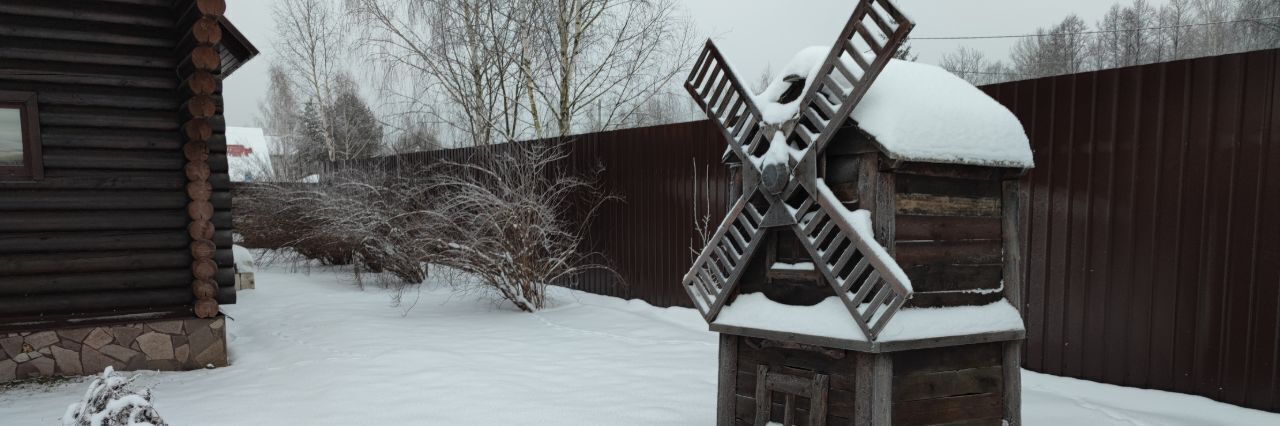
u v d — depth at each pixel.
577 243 9.97
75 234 6.10
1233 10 26.80
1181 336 4.80
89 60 6.10
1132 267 5.02
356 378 5.58
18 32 5.84
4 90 5.79
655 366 6.01
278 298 10.70
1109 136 5.10
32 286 5.98
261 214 15.38
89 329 6.05
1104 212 5.14
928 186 3.61
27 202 5.91
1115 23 33.41
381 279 12.42
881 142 3.30
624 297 9.72
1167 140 4.82
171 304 6.49
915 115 3.46
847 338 3.39
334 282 12.68
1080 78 5.23
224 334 6.45
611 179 9.81
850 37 3.39
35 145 5.91
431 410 4.71
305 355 6.61
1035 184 5.54
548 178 10.77
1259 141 4.41
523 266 9.02
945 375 3.68
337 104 23.86
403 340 7.16
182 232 6.52
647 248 9.27
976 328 3.64
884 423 3.41
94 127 6.15
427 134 15.63
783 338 3.70
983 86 5.81
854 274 3.40
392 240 11.23
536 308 9.18
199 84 5.95
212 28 5.83
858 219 3.42
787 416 3.81
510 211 8.83
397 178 11.91
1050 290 5.49
